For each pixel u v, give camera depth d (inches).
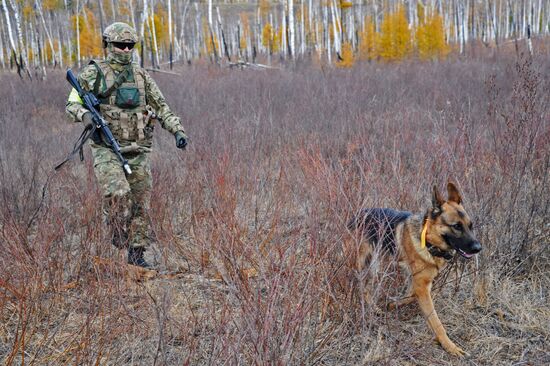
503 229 153.8
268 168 219.5
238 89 490.3
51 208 170.4
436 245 123.0
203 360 108.4
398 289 134.3
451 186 128.6
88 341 107.7
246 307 104.3
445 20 1544.0
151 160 262.5
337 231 128.0
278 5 2229.3
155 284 144.9
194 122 335.6
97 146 157.3
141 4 1433.3
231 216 149.3
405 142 227.3
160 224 170.2
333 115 330.6
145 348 113.8
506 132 182.7
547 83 285.0
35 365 109.4
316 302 115.6
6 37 1401.3
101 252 142.6
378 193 156.4
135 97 158.6
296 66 806.5
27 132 345.1
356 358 114.0
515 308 134.3
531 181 166.4
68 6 1425.9
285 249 132.1
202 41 1712.6
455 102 335.9
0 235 151.7
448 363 116.5
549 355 117.6
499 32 1568.7
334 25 1059.9
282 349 95.5
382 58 946.7
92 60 159.3
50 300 128.4
